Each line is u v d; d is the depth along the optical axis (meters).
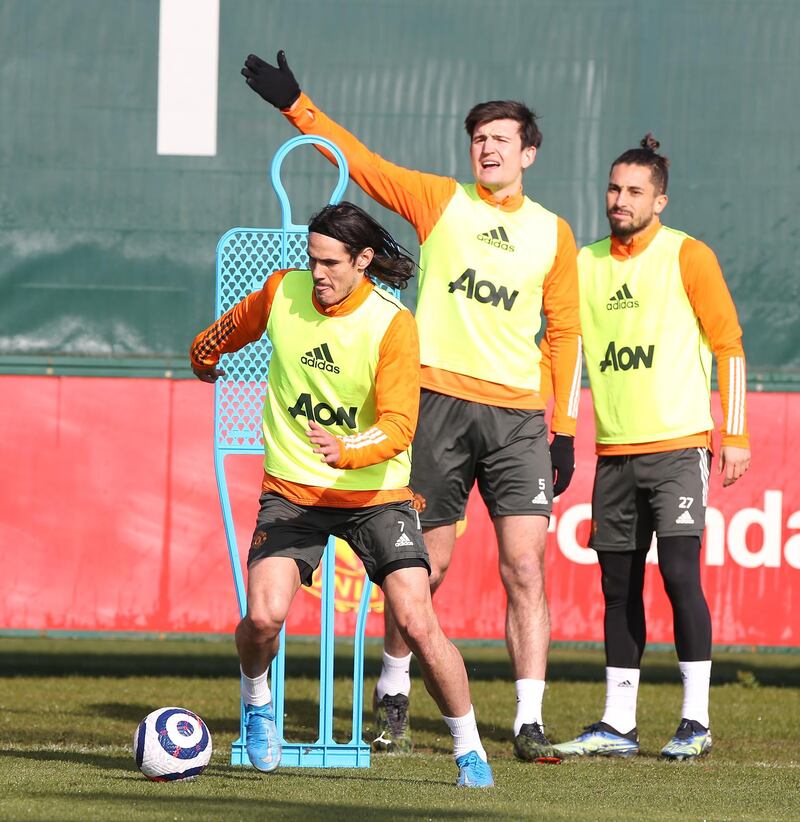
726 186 32.84
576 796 17.69
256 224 32.69
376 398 16.84
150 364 32.25
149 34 32.56
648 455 23.69
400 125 32.56
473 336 22.31
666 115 32.72
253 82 21.84
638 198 23.69
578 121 32.72
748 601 32.12
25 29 32.53
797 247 32.81
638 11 32.75
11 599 31.59
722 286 23.83
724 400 23.89
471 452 22.64
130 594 31.78
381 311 16.94
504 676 39.44
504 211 22.42
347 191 32.81
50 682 34.62
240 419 22.42
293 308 17.25
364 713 29.22
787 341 32.78
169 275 32.59
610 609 24.14
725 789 18.97
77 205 32.59
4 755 20.83
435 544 22.92
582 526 32.03
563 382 23.30
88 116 32.59
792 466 32.31
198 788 17.22
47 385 31.94
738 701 33.12
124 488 31.89
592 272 24.33
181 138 32.66
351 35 32.53
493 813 15.52
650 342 23.70
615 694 23.84
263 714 17.72
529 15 32.62
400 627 17.17
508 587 22.66
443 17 32.59
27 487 31.75
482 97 32.62
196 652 46.28
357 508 17.23
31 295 32.41
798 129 32.75
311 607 31.81
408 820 14.74
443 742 25.06
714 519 32.25
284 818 14.64
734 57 32.72
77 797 16.03
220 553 31.91
